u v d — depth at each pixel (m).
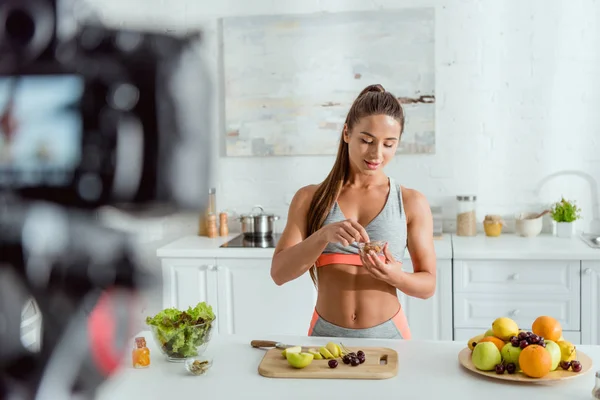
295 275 1.77
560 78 3.39
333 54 3.51
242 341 1.74
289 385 1.39
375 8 3.47
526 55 3.40
